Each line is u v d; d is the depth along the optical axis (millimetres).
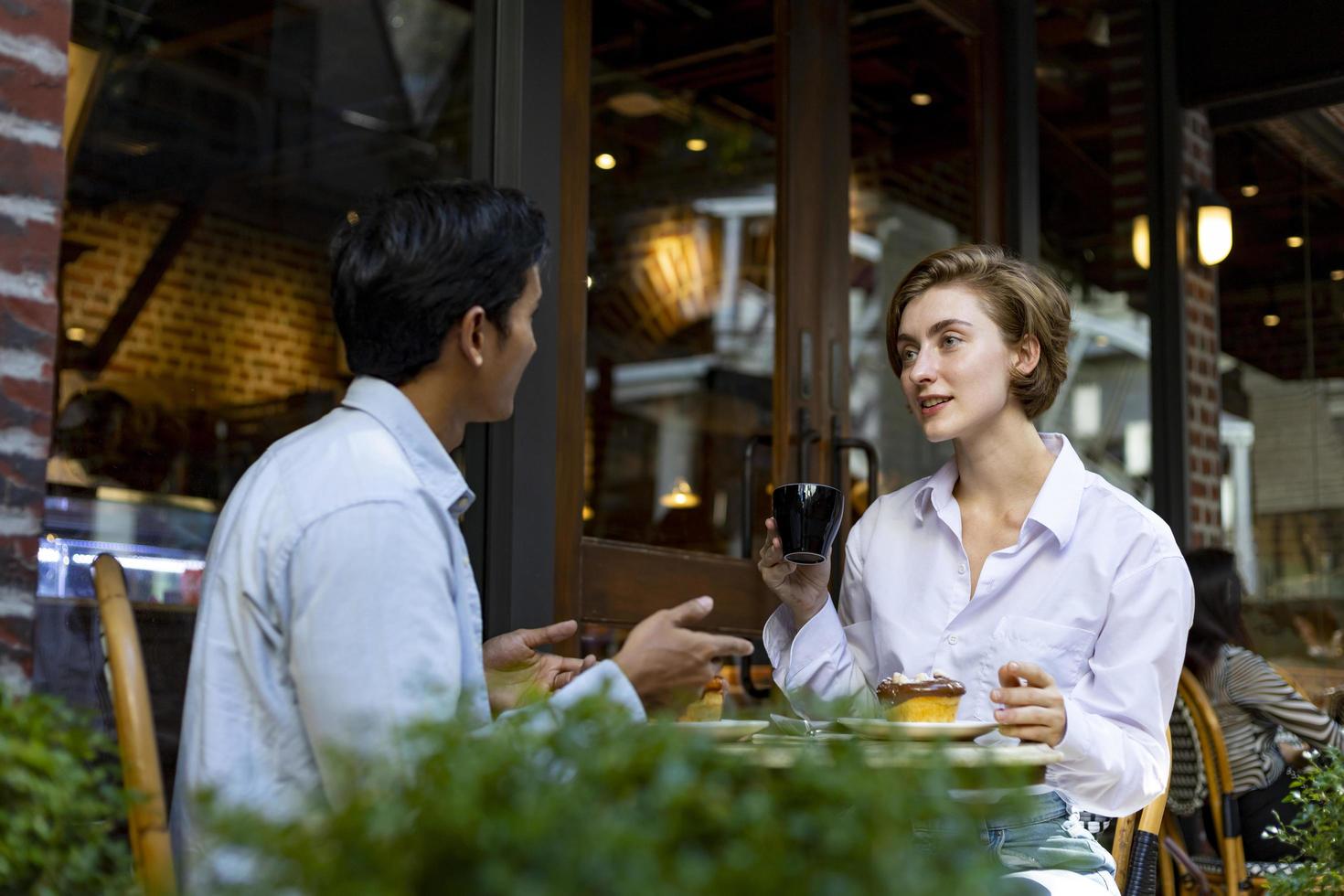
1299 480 5684
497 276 1662
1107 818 2434
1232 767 3516
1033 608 2146
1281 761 3541
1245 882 3371
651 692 1575
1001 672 1819
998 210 4102
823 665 2225
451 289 1635
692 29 3754
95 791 1350
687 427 5910
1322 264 5699
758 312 4500
